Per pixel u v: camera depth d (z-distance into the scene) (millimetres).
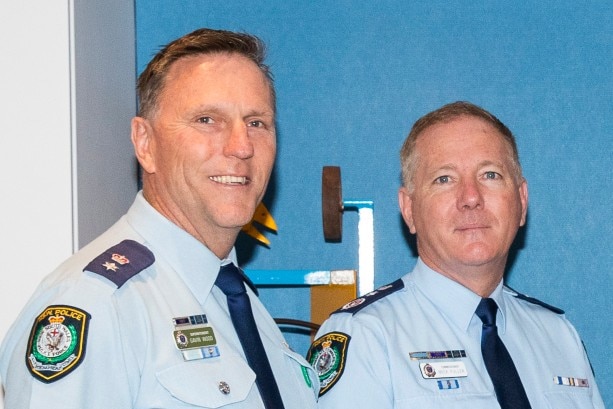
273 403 1879
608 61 3449
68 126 2871
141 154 1989
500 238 2371
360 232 3223
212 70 1928
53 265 2832
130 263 1811
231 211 1894
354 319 2348
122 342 1703
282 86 3486
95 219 3051
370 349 2283
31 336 1652
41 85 2879
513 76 3457
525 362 2428
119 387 1679
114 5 3332
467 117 2443
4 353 1778
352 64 3479
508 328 2471
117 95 3344
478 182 2379
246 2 3523
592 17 3465
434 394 2268
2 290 2820
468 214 2354
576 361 2520
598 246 3420
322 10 3498
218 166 1889
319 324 3109
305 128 3473
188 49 1958
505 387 2312
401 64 3471
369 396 2234
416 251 3414
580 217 3430
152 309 1784
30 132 2867
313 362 2316
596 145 3439
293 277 3109
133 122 1997
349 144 3459
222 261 2006
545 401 2393
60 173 2859
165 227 1921
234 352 1865
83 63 2996
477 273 2391
